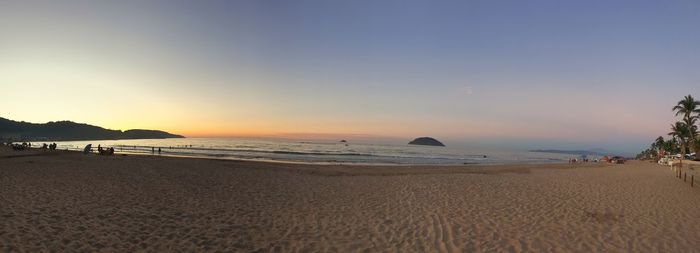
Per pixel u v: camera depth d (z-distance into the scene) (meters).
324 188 15.52
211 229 8.26
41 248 6.48
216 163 29.97
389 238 7.88
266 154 62.41
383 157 66.38
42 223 8.07
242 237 7.75
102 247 6.73
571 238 8.12
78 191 12.48
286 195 13.36
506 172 29.36
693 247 7.61
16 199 10.50
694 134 60.19
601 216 10.47
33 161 25.53
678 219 10.23
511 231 8.62
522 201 12.84
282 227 8.67
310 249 7.09
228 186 15.16
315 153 71.88
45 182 14.35
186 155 51.69
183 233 7.86
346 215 10.12
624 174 27.06
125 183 14.90
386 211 10.75
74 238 7.16
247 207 10.90
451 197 13.50
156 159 31.95
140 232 7.80
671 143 78.25
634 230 8.91
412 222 9.37
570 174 26.84
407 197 13.37
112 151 39.28
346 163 44.22
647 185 18.62
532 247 7.41
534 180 20.69
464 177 22.03
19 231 7.37
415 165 43.03
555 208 11.59
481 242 7.68
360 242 7.57
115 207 10.10
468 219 9.80
